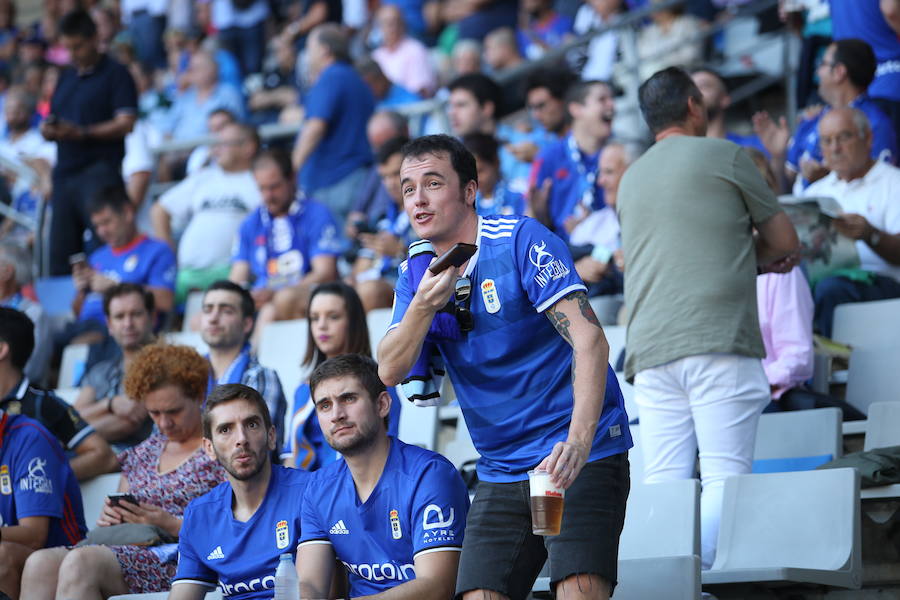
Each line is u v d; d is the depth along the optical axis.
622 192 15.30
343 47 28.95
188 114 37.44
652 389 14.78
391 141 23.72
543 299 10.30
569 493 10.26
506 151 28.20
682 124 15.36
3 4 48.81
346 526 12.54
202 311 19.05
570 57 31.78
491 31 36.16
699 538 13.45
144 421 20.56
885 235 20.05
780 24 29.12
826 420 16.14
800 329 17.31
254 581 13.90
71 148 28.52
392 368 10.28
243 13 40.91
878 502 15.05
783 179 23.73
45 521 16.56
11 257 24.95
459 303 10.47
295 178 25.95
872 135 22.31
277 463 16.19
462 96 26.09
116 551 15.12
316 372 12.60
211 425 14.08
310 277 24.47
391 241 23.48
